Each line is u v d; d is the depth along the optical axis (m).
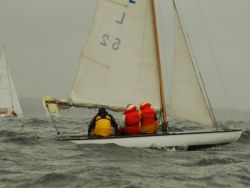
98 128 65.88
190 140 67.56
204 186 46.50
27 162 56.16
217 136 69.06
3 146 68.25
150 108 66.88
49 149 64.94
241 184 47.81
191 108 70.38
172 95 70.94
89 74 73.06
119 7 72.38
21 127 109.56
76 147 65.38
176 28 71.12
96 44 73.06
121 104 72.25
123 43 72.31
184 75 70.56
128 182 46.75
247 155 65.25
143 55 71.75
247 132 88.19
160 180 48.12
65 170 51.09
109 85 72.56
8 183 46.00
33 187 44.97
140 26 71.81
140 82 71.81
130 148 64.75
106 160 57.78
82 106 72.62
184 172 52.16
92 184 46.00
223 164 57.66
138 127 66.06
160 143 66.12
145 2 71.56
